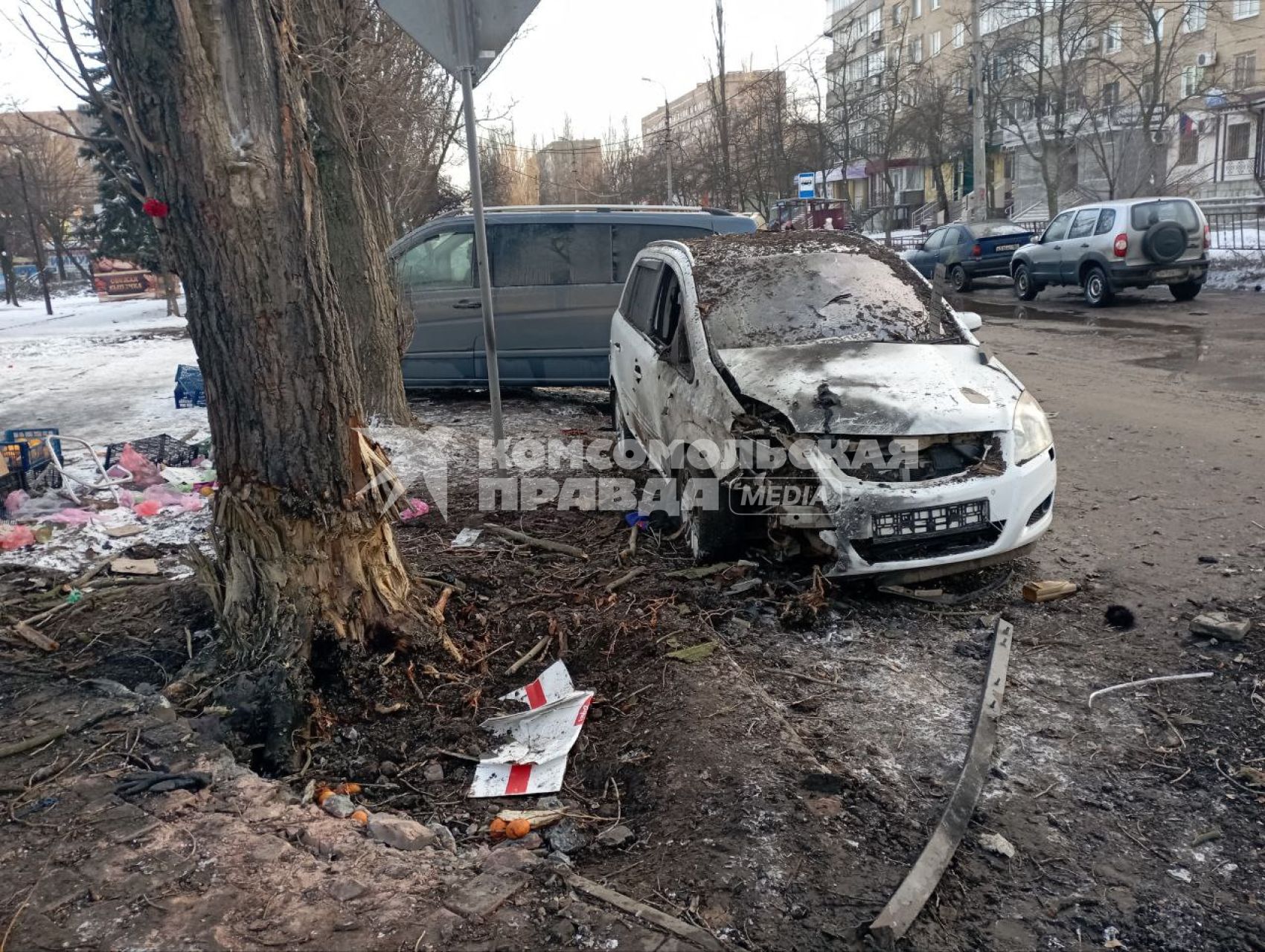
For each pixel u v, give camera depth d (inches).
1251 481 247.9
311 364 144.6
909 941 97.2
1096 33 1333.7
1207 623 163.6
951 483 169.3
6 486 250.4
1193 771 127.8
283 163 137.7
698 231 375.2
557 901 99.4
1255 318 551.2
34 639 166.2
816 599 168.2
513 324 372.8
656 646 159.6
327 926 95.6
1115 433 308.8
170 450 293.1
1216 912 102.9
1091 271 666.2
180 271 140.8
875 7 2183.8
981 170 1014.4
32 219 1243.2
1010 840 114.4
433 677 153.3
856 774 125.3
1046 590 180.7
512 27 236.7
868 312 220.4
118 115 136.9
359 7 289.9
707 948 92.5
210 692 144.1
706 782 121.5
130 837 110.1
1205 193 1385.3
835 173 1771.7
